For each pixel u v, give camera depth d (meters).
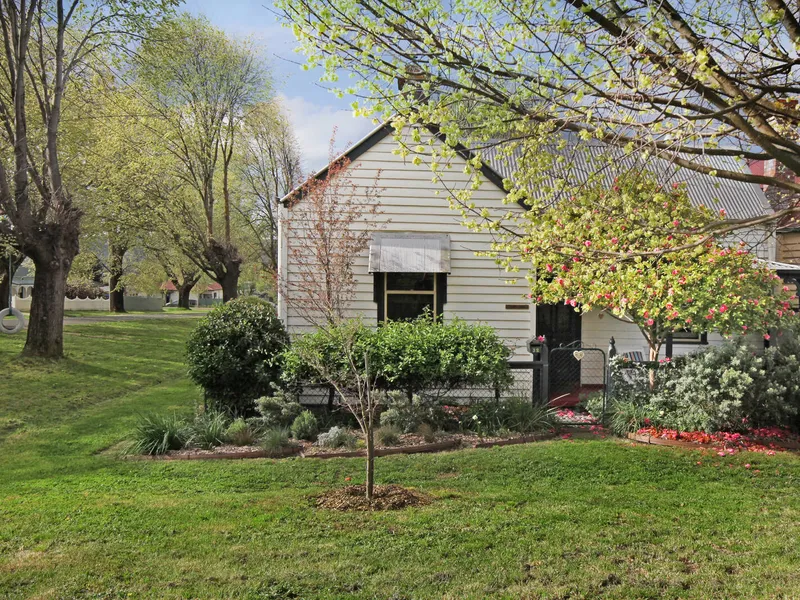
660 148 5.47
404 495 6.36
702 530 5.52
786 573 4.56
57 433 9.96
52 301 16.58
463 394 11.30
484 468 7.66
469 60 5.45
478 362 9.66
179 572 4.55
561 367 13.36
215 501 6.31
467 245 11.96
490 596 4.20
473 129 5.97
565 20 5.09
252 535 5.30
